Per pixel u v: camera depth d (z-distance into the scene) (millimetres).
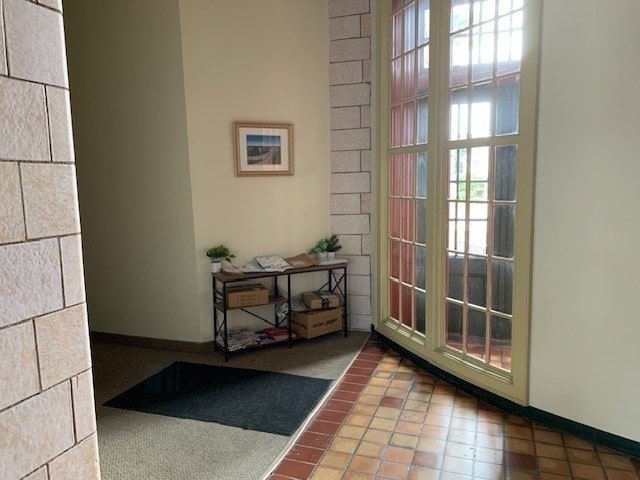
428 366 3461
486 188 2928
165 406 3008
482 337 3074
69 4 3893
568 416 2607
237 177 3934
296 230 4203
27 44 833
